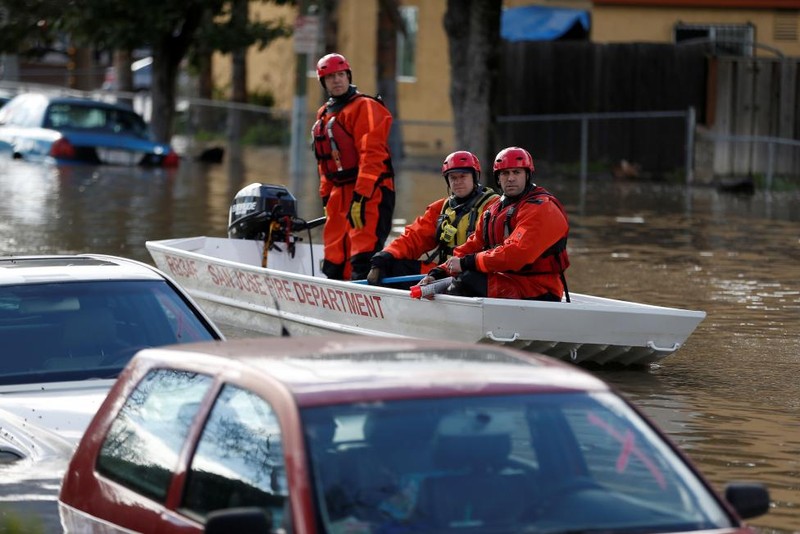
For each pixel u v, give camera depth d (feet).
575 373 33.22
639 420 32.27
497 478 30.07
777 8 232.12
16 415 47.26
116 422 37.99
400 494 29.40
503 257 68.69
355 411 30.14
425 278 71.31
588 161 206.59
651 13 232.94
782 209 162.61
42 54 214.90
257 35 200.23
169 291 54.85
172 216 134.92
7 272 54.75
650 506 30.37
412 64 254.47
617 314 68.28
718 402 63.00
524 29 234.17
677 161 203.72
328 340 36.24
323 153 84.38
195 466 33.47
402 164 216.74
